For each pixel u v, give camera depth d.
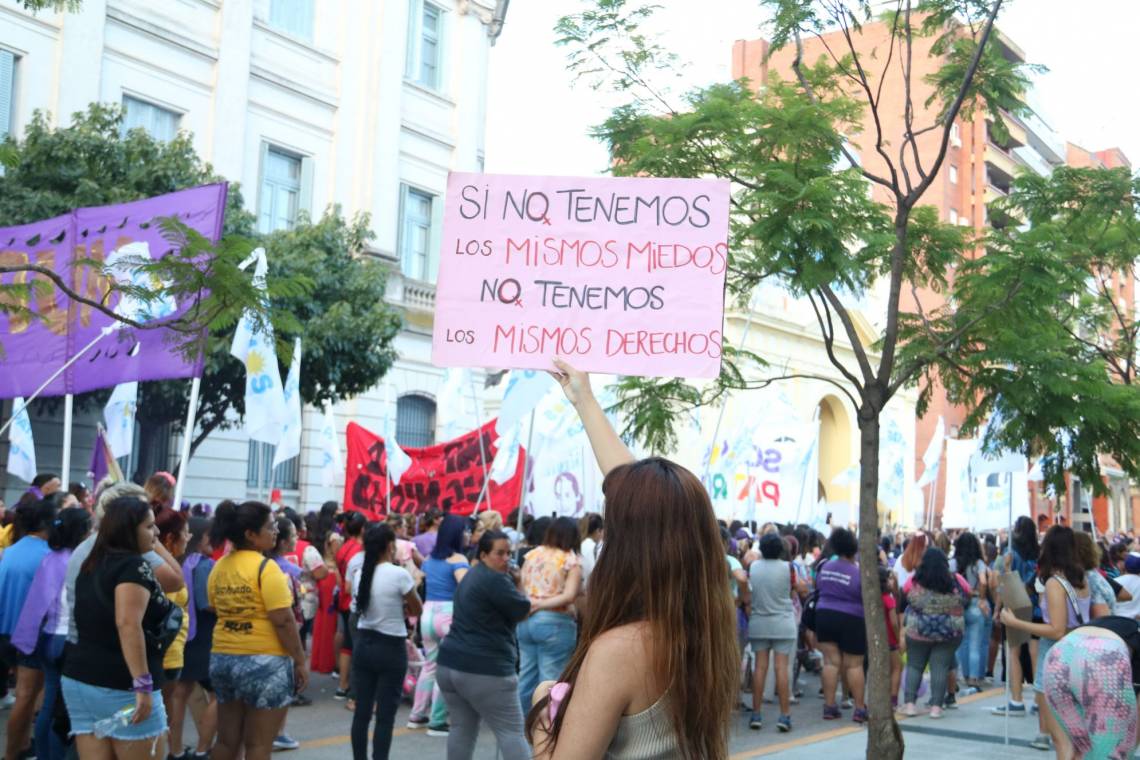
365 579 7.86
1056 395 8.12
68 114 20.08
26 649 7.33
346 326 20.02
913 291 8.87
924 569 12.40
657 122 8.39
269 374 11.63
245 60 23.48
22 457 12.80
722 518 18.58
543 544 9.25
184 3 22.39
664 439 8.86
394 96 27.14
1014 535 13.04
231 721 6.53
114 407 11.86
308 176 25.17
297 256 20.02
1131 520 59.22
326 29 25.67
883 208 8.38
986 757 9.83
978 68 8.37
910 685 12.50
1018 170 10.98
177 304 7.20
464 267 4.59
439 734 10.33
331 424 20.89
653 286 4.45
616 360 4.43
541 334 4.50
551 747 2.38
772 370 33.81
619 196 4.52
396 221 27.23
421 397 27.75
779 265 7.58
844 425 38.34
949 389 8.94
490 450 16.38
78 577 5.46
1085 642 5.51
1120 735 5.39
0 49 19.20
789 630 11.49
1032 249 7.84
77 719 5.39
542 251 4.55
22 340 10.05
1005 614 8.79
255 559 6.48
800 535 15.51
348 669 12.10
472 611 7.05
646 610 2.35
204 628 8.06
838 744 10.54
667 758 2.30
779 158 8.17
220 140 22.97
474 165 29.75
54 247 10.03
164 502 7.88
